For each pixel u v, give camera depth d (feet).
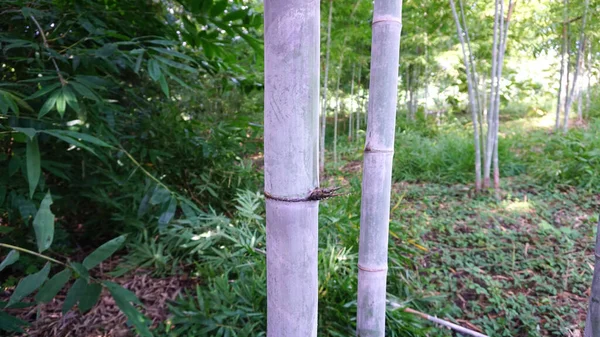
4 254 7.07
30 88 5.63
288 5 1.82
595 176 12.27
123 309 2.26
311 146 2.02
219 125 9.57
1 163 5.76
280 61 1.89
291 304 2.18
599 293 2.60
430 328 5.44
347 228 7.36
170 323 5.63
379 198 4.14
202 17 6.95
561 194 11.98
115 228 8.95
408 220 10.41
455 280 7.55
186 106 10.84
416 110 32.71
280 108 1.94
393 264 7.14
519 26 16.25
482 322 6.37
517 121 28.40
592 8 16.80
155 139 8.84
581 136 15.94
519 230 9.73
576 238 9.10
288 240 2.09
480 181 12.88
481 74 23.16
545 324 6.26
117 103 8.02
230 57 8.23
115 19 6.67
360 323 4.54
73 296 2.22
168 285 7.29
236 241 7.12
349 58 21.53
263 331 5.49
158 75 4.99
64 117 5.85
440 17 15.21
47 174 7.60
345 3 16.10
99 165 7.83
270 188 2.09
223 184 9.91
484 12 15.01
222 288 6.00
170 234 7.84
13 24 6.07
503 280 7.64
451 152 15.96
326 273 5.95
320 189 2.07
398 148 17.98
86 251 8.46
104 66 6.26
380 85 3.90
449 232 9.75
